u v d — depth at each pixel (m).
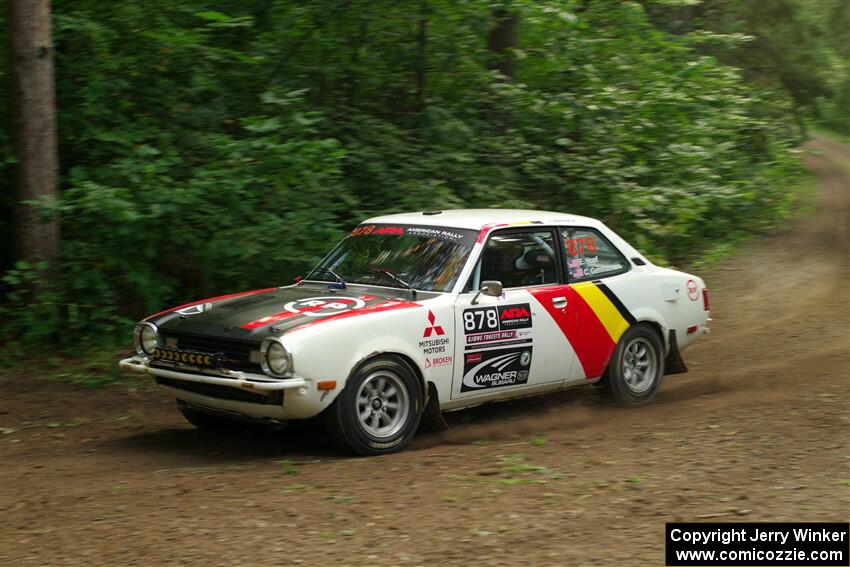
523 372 7.24
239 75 11.44
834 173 33.38
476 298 6.93
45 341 9.60
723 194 14.59
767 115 23.98
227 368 6.31
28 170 9.68
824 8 30.75
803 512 4.98
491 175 12.58
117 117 10.46
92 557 4.49
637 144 13.99
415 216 7.79
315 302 6.74
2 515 5.18
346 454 6.43
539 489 5.48
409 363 6.57
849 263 16.00
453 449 6.63
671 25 19.91
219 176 9.63
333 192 10.78
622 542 4.59
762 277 14.94
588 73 13.73
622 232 13.60
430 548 4.53
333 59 12.27
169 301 10.59
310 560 4.39
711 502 5.16
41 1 9.61
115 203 8.86
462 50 12.93
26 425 7.48
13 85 9.68
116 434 7.29
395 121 12.63
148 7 10.80
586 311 7.63
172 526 4.89
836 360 9.48
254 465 6.24
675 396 8.44
